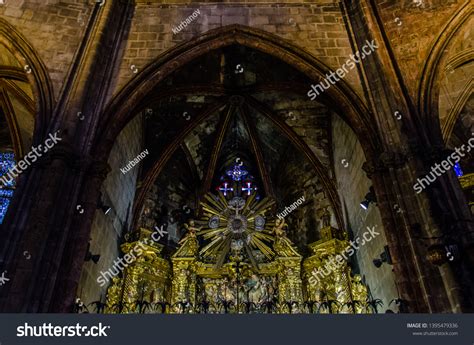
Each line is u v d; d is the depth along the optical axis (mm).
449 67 15148
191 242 19000
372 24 15367
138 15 16906
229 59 18281
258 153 22312
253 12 17047
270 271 18625
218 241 19562
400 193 11969
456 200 11234
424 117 13055
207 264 18797
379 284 15305
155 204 21078
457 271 10000
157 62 15406
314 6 17234
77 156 12539
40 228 10688
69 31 15297
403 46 14734
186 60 15812
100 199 14422
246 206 20469
